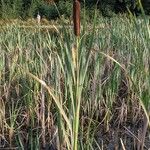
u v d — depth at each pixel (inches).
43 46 290.8
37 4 998.4
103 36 335.6
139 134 187.8
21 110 236.5
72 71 118.6
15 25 380.5
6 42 350.3
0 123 220.2
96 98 236.2
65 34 121.7
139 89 204.7
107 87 245.1
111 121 243.9
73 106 118.6
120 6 961.5
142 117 238.2
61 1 999.6
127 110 252.2
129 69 263.0
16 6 967.6
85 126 228.1
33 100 235.0
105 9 960.9
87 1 941.2
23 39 324.8
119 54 290.5
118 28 360.5
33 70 245.8
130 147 204.4
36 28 325.4
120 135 221.6
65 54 120.8
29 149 202.7
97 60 243.6
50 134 210.8
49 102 217.8
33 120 223.3
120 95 273.6
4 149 203.3
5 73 278.7
